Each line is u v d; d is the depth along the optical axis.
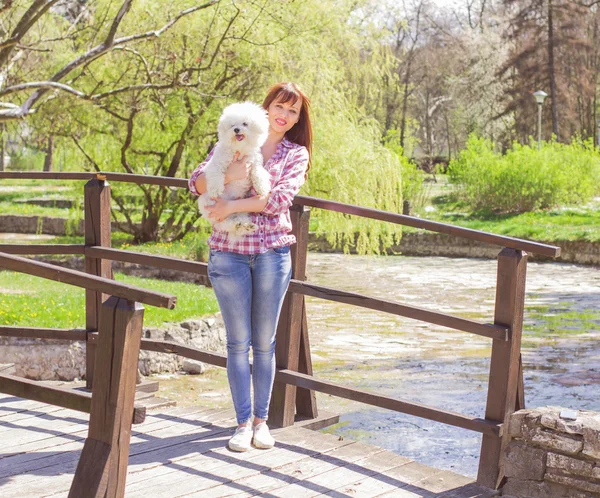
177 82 15.13
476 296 17.31
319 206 4.73
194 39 19.06
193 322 9.95
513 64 52.38
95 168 22.33
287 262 4.26
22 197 39.09
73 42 19.84
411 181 33.78
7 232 32.22
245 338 4.34
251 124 3.91
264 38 18.70
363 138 21.64
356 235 27.41
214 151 4.07
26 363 8.78
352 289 18.53
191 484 3.98
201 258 18.91
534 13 53.94
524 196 31.48
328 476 4.19
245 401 4.46
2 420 5.04
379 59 22.11
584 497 3.93
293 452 4.51
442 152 77.38
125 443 3.03
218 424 5.02
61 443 4.57
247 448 4.48
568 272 21.84
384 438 6.82
